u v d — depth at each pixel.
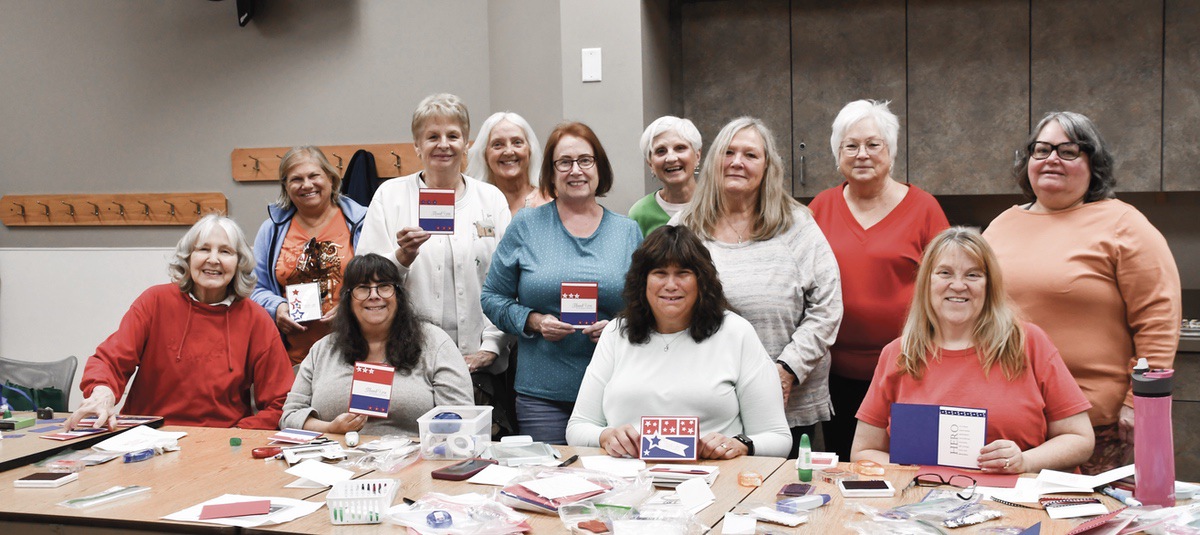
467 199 3.28
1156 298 2.49
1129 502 1.79
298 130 4.68
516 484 2.01
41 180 5.03
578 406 2.51
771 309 2.75
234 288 2.99
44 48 4.96
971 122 4.12
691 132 3.35
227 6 4.70
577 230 2.99
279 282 3.51
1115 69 3.96
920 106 4.16
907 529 1.71
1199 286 4.24
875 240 2.96
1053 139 2.58
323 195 3.54
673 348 2.44
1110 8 3.95
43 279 5.07
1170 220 4.27
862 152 2.92
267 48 4.68
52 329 5.07
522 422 2.98
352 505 1.83
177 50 4.79
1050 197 2.62
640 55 3.82
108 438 2.56
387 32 4.55
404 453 2.28
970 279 2.21
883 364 2.36
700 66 4.34
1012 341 2.21
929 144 4.18
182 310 2.96
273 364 3.05
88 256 5.00
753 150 2.81
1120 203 2.58
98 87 4.91
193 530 1.83
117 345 2.87
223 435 2.65
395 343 2.75
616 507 1.85
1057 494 1.90
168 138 4.84
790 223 2.85
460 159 3.24
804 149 4.27
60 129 4.98
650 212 3.41
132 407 2.99
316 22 4.62
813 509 1.85
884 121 2.96
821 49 4.22
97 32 4.88
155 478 2.20
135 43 4.84
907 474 2.07
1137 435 1.82
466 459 2.30
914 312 2.30
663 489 2.05
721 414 2.39
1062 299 2.56
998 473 2.04
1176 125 3.91
